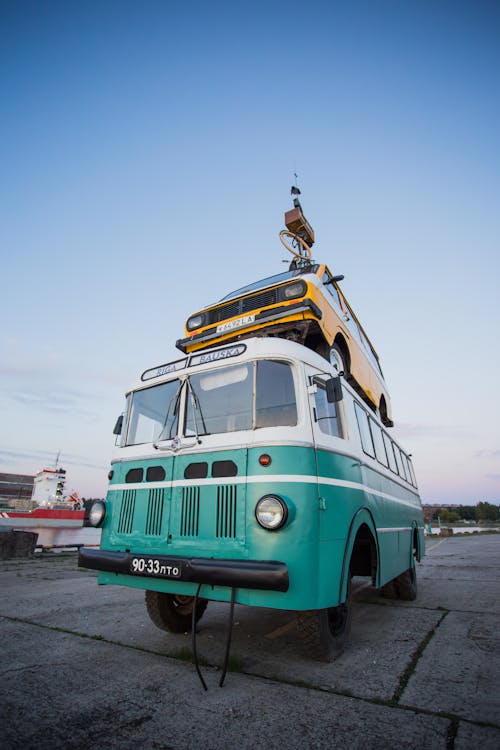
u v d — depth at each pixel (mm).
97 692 3123
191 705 2906
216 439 3928
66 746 2398
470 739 2465
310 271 6891
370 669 3633
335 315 6988
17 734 2523
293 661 3842
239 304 6551
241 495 3590
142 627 5008
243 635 4738
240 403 4016
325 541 3553
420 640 4555
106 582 4145
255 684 3279
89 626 5059
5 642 4406
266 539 3357
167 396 4645
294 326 6031
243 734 2531
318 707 2887
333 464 3982
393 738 2482
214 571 3254
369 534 4848
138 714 2779
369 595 7570
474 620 5398
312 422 3861
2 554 12727
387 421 11547
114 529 4383
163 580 3697
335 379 3947
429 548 20344
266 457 3582
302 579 3240
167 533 3916
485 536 33312
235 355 4238
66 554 14781
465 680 3365
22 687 3215
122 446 4848
